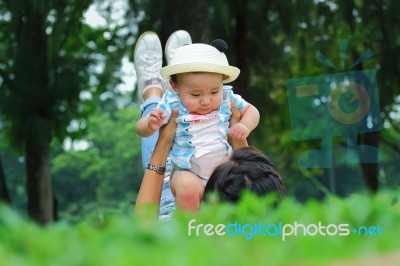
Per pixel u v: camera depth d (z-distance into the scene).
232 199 2.72
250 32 15.36
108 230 1.46
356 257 1.25
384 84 15.40
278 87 16.69
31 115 13.95
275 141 19.81
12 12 13.77
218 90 3.61
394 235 1.58
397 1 15.33
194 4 11.81
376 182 16.77
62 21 13.78
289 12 14.82
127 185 49.56
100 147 50.62
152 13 13.35
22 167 41.62
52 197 15.30
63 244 1.35
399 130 19.97
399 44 15.52
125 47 14.11
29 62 14.03
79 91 14.44
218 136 3.74
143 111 5.70
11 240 1.32
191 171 3.70
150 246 1.34
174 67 3.52
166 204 4.52
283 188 2.82
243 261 1.19
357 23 15.74
